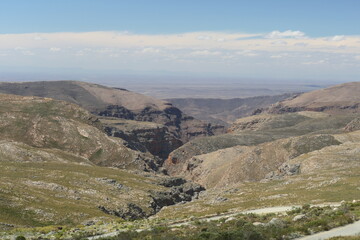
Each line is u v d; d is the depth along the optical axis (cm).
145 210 9700
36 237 4619
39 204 7269
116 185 11088
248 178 17312
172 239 3503
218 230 3744
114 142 19625
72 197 8612
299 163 13475
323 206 4847
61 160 14700
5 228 5544
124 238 3856
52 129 19775
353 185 7144
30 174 10056
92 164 16338
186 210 8081
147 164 19038
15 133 18700
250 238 3161
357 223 3441
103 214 7662
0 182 8081
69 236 4594
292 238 3158
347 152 13662
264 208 6056
